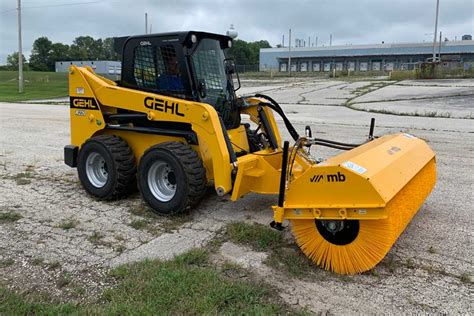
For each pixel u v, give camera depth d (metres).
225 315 3.14
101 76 6.22
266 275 3.79
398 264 3.97
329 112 17.28
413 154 4.57
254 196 5.98
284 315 3.19
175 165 4.91
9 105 20.98
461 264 3.97
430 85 29.36
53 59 94.38
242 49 95.81
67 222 5.04
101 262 4.07
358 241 3.68
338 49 77.19
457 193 6.02
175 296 3.37
